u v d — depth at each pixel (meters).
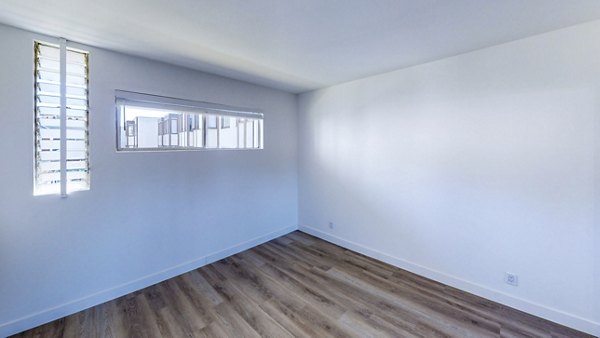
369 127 3.09
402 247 2.86
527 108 2.01
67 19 1.70
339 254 3.26
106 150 2.23
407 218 2.79
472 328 1.92
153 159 2.52
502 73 2.11
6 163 1.81
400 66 2.67
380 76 2.95
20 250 1.87
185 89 2.71
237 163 3.27
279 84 3.41
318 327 1.94
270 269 2.87
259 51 2.25
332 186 3.58
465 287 2.40
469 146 2.32
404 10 1.59
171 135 2.68
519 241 2.10
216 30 1.86
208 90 2.91
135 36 1.95
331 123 3.53
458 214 2.42
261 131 3.56
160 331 1.90
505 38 2.00
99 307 2.18
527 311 2.07
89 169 2.15
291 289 2.47
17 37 1.82
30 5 1.52
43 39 1.91
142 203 2.46
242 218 3.36
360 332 1.88
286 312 2.12
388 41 2.05
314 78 3.12
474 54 2.25
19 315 1.88
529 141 2.02
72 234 2.08
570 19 1.72
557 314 1.95
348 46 2.15
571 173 1.86
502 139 2.14
